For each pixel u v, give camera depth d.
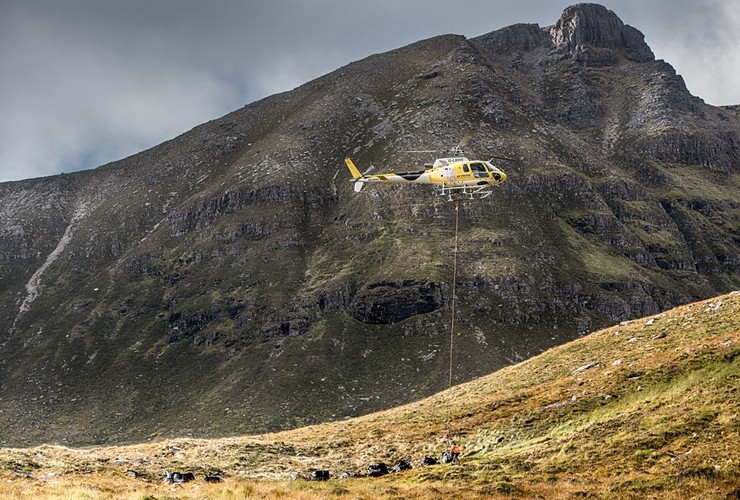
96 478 48.28
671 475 42.34
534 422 60.12
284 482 47.84
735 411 47.47
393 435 66.88
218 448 63.28
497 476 47.50
